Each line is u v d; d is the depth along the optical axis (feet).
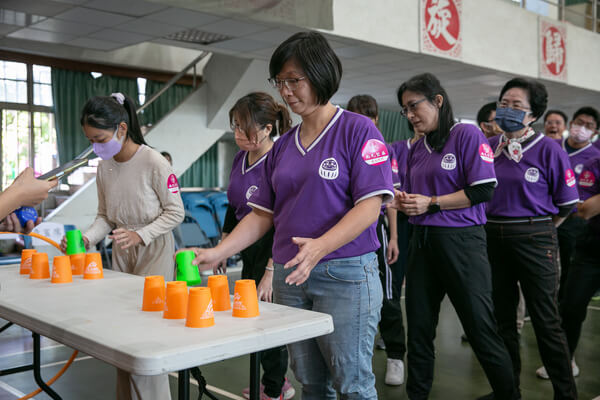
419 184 7.25
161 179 7.40
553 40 31.86
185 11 17.57
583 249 8.41
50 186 5.16
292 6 19.22
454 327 13.37
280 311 4.53
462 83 31.48
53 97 25.72
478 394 8.88
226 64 26.61
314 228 4.88
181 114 26.89
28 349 11.63
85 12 17.80
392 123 40.91
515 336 8.11
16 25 19.34
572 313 8.44
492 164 6.82
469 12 26.45
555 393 7.71
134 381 5.58
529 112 7.64
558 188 7.69
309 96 4.66
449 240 6.86
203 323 4.00
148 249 7.57
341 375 4.96
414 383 7.28
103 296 5.25
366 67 26.71
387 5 22.71
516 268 7.86
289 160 5.03
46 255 6.45
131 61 27.99
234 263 23.98
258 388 4.13
